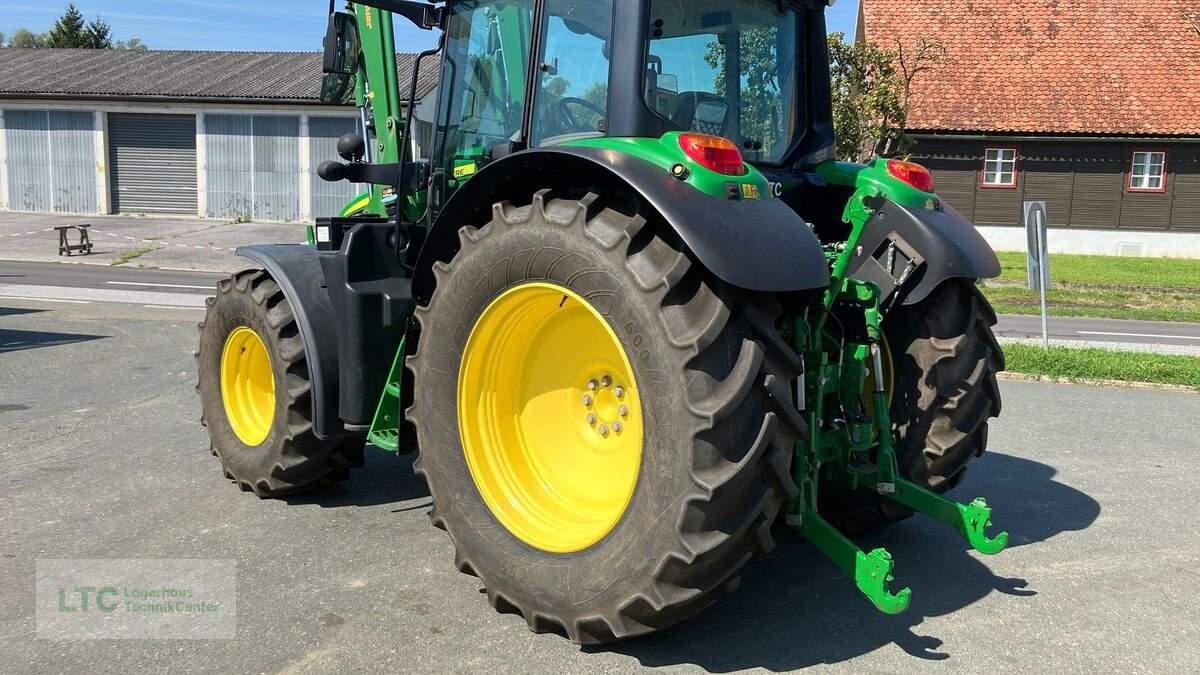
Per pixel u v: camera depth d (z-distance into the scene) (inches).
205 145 1096.2
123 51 1304.1
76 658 121.8
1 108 1130.0
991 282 765.9
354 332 163.5
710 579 115.6
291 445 178.2
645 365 114.8
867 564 121.2
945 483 163.9
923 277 157.0
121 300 532.7
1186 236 1002.7
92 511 179.0
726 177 118.5
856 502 167.9
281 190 1095.0
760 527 115.9
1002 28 1072.2
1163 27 1058.7
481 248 134.0
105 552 158.6
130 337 388.2
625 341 117.2
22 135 1137.4
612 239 118.3
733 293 114.3
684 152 119.6
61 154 1133.1
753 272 110.0
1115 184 1011.3
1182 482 208.4
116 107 1099.9
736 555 117.0
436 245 148.1
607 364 134.1
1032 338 472.1
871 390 165.2
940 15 1085.8
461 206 141.6
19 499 185.0
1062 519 183.5
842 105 586.2
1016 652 127.4
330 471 186.9
